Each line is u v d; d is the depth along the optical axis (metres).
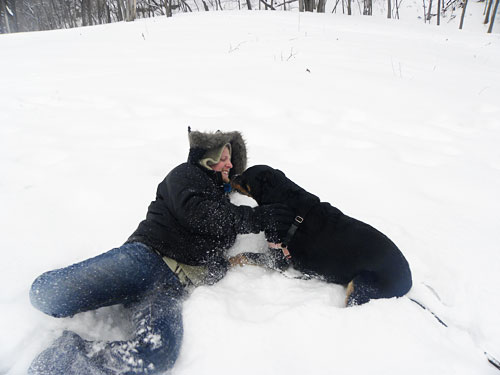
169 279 2.08
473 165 3.99
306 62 8.03
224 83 6.34
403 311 2.06
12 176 3.42
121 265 1.92
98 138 4.28
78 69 7.44
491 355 1.95
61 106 5.32
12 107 5.20
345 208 3.10
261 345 1.88
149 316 1.82
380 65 8.23
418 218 3.04
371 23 18.38
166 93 5.80
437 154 4.21
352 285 2.14
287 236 2.32
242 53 8.88
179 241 2.15
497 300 2.27
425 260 2.58
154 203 2.29
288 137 4.43
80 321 2.04
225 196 2.57
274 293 2.28
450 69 8.47
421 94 6.21
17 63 8.01
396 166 3.87
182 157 3.87
